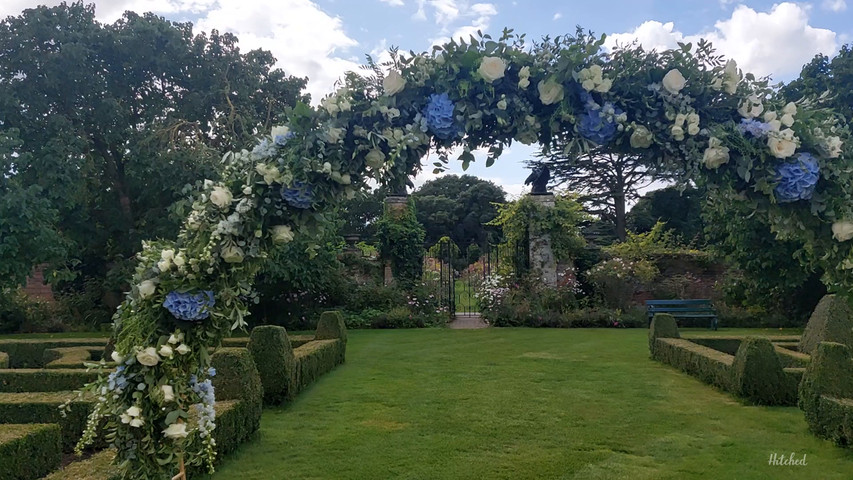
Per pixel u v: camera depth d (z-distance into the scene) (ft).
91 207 44.96
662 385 20.77
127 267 40.40
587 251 44.96
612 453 13.73
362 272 45.75
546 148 8.31
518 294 42.06
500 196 94.79
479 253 64.59
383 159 7.60
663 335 26.37
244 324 7.47
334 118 7.60
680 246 51.93
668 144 7.72
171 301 7.04
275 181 7.29
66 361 21.27
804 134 7.57
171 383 7.25
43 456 10.75
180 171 38.01
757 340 18.34
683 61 7.82
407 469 12.80
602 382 21.34
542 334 35.70
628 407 17.76
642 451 13.84
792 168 7.38
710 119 7.87
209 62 44.11
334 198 7.69
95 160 42.55
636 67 7.82
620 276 41.65
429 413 17.21
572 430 15.49
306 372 20.77
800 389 15.51
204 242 7.24
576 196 45.09
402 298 42.86
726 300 41.98
